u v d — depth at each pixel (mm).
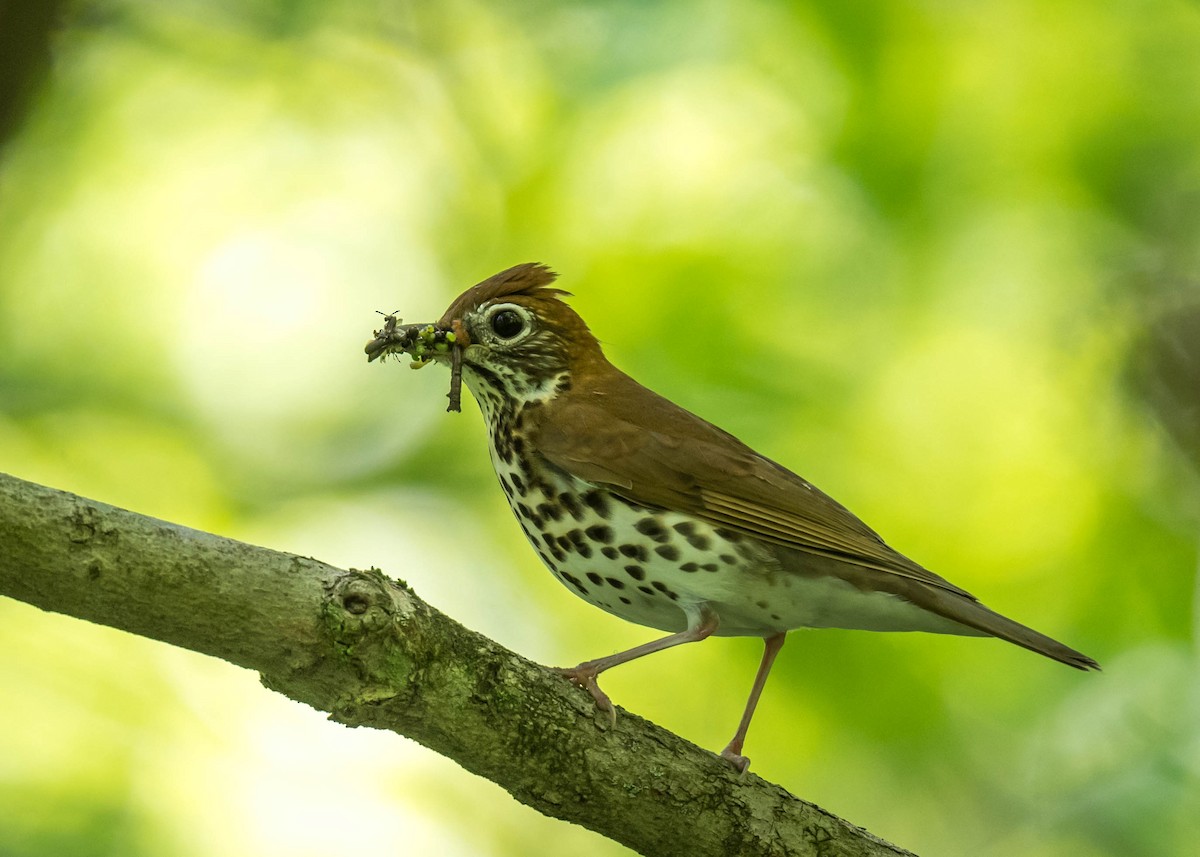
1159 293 12914
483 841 12812
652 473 8898
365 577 6508
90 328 14508
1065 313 13156
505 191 14078
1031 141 13492
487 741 6910
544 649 12938
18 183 14547
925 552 12398
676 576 8844
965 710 12203
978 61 13570
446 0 14953
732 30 13445
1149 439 12492
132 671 12555
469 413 13844
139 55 14930
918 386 13109
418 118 15172
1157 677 12289
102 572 5910
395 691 6535
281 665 6332
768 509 8859
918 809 12180
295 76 15086
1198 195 13531
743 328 12883
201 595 6086
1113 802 12023
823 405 12703
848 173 13148
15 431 13461
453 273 14258
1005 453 12797
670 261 13180
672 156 13812
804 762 12180
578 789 7184
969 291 13266
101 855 11273
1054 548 12383
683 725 12383
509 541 13367
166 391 14289
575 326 9719
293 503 13523
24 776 11812
